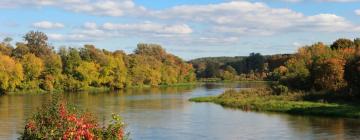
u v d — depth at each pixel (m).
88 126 17.53
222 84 170.88
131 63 155.25
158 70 167.12
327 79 71.81
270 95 76.12
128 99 86.12
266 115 54.47
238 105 67.81
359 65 67.81
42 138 17.59
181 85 167.12
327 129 41.50
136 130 41.78
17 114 54.25
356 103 61.72
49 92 115.44
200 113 57.72
